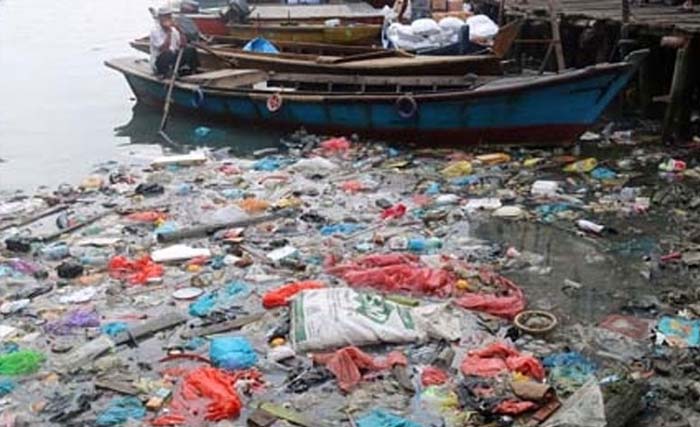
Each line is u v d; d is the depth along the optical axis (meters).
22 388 6.43
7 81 20.27
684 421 5.70
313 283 7.97
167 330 7.29
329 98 13.22
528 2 17.69
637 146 12.40
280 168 12.25
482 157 12.12
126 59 18.16
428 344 6.85
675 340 6.79
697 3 14.99
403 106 12.58
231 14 18.98
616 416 5.61
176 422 5.92
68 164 13.12
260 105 14.10
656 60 13.59
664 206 9.91
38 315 7.62
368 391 6.23
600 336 6.96
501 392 6.08
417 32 15.56
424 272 8.03
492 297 7.62
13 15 34.97
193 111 15.52
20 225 10.10
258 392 6.29
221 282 8.23
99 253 9.04
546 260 8.58
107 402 6.21
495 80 12.68
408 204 10.38
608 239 9.02
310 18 18.89
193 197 11.02
